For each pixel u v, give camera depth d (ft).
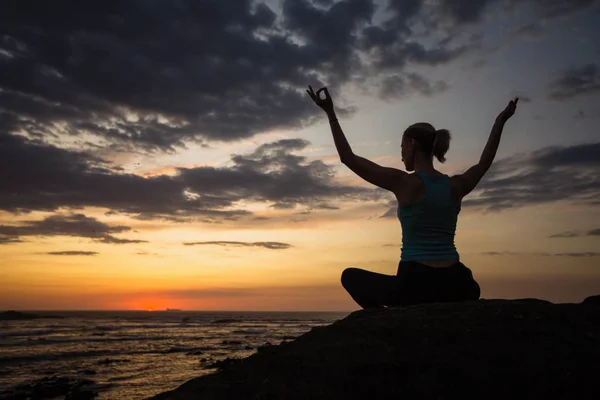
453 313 8.90
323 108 10.87
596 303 10.35
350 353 7.99
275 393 7.44
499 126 12.39
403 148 11.34
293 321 324.39
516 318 8.59
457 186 10.86
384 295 10.80
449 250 10.48
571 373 7.32
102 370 69.41
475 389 7.30
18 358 83.51
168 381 58.54
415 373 7.55
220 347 109.50
